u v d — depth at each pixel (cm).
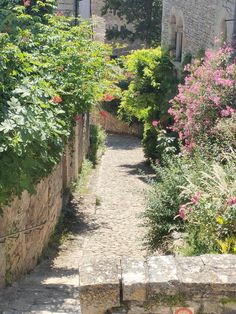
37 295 575
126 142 2245
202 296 290
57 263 736
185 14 1441
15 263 636
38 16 902
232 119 752
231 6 1029
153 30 2670
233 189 468
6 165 525
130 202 1151
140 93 1623
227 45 952
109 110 2478
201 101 836
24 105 568
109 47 1014
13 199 586
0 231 588
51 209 825
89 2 1914
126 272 297
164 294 289
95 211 1053
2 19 741
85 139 1548
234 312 291
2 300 555
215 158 670
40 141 555
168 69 1584
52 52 831
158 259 312
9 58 610
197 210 488
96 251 809
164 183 654
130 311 293
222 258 315
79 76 840
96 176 1431
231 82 820
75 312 512
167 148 772
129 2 2658
